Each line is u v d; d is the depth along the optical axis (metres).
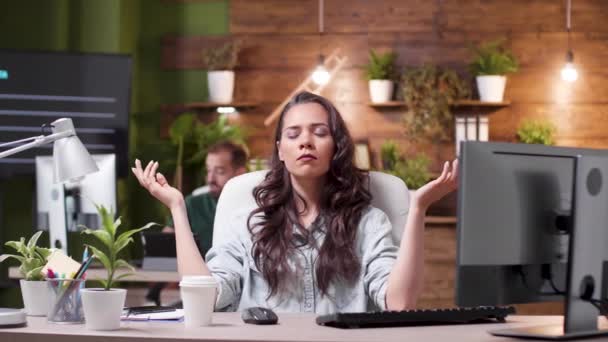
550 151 2.06
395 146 6.50
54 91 5.93
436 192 2.22
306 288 2.53
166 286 5.95
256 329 2.02
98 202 4.47
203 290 2.07
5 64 5.87
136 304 6.08
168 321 2.17
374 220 2.59
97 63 6.00
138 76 6.86
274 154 2.64
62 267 2.35
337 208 2.58
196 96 6.85
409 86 6.47
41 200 4.55
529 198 2.02
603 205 2.04
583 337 1.98
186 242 2.43
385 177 2.74
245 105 6.64
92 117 5.99
